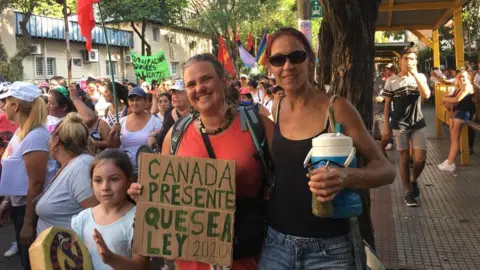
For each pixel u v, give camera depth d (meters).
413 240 5.08
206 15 31.20
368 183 2.20
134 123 5.68
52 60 25.48
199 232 2.51
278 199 2.52
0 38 19.34
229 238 2.49
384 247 4.84
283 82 2.47
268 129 2.69
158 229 2.53
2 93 4.16
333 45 3.71
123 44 31.20
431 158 9.60
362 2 3.43
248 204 2.62
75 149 3.51
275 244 2.54
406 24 11.90
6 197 4.46
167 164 2.55
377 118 8.62
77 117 3.60
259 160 2.61
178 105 4.88
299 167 2.44
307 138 2.43
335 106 2.41
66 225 3.44
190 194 2.53
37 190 3.82
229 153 2.61
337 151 2.16
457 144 8.26
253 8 31.17
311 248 2.44
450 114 8.57
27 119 3.91
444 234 5.22
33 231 3.80
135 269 2.59
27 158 3.80
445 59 25.48
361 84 3.47
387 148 10.91
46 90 12.12
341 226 2.44
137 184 2.56
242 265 2.62
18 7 22.86
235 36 30.34
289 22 34.50
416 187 6.51
